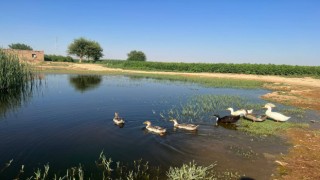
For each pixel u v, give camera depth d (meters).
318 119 19.80
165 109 21.66
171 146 13.04
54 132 14.98
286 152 12.55
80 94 28.95
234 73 69.44
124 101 25.12
